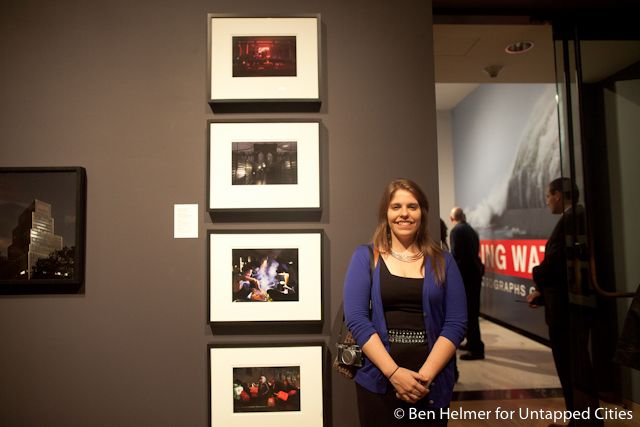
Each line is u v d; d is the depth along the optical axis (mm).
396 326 1325
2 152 1753
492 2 1962
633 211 2170
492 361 3727
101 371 1715
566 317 2287
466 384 3148
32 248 1698
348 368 1387
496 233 5281
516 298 4781
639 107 2156
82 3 1796
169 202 1754
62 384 1710
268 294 1700
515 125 4762
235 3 1810
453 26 2100
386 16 1810
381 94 1787
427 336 1328
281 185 1724
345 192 1759
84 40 1788
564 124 2092
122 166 1760
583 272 2061
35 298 1726
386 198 1444
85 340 1720
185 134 1770
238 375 1702
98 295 1729
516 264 4770
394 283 1341
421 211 1439
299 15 1760
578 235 2064
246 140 1734
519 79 2998
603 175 2133
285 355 1702
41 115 1766
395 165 1768
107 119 1771
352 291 1384
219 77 1747
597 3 1990
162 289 1733
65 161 1756
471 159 6086
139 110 1773
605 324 2113
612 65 2104
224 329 1724
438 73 2844
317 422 1690
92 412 1704
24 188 1713
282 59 1757
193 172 1763
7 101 1767
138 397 1711
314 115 1775
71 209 1715
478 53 2510
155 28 1796
